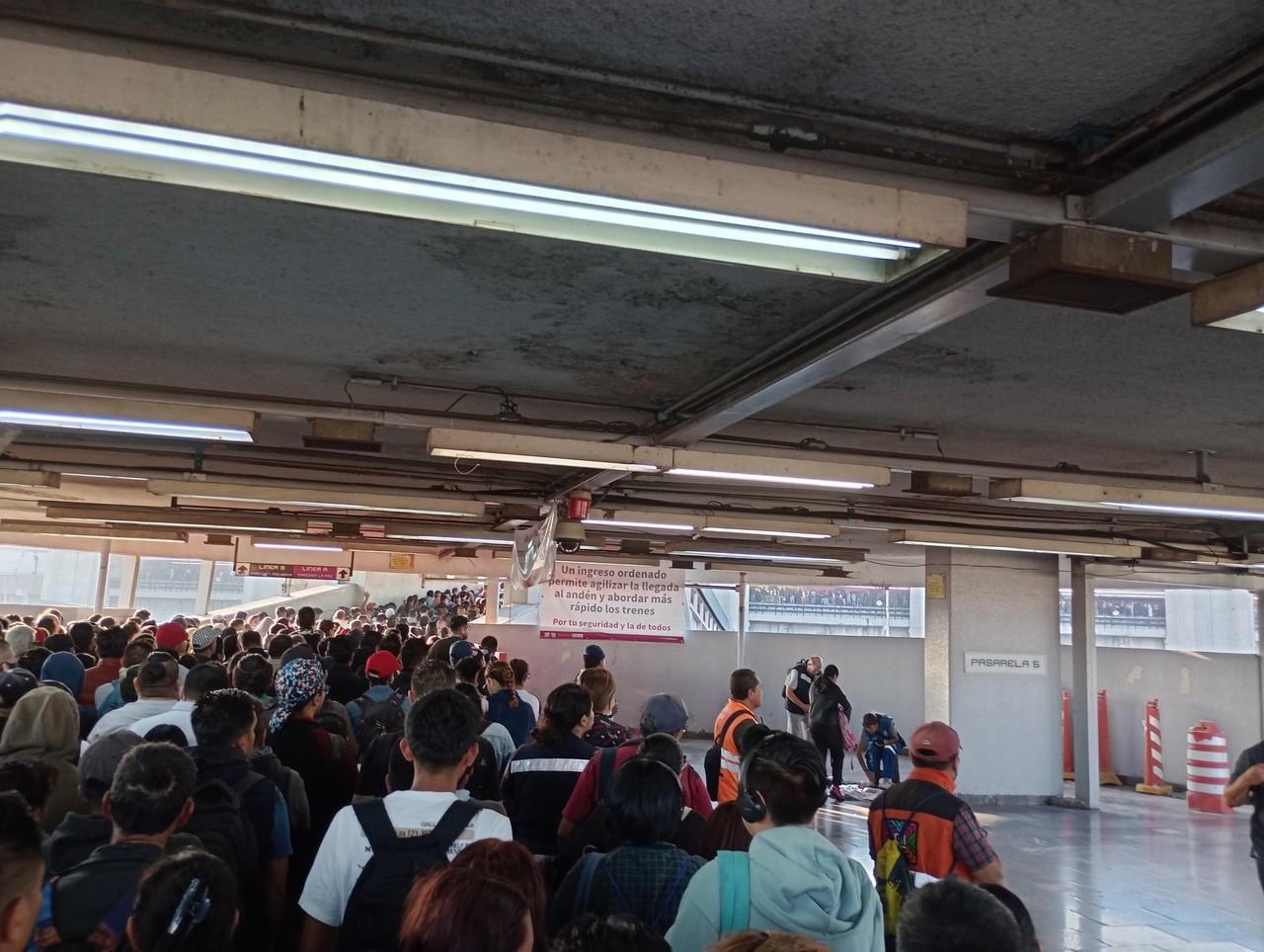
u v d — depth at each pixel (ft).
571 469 29.60
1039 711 43.21
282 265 13.15
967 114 9.31
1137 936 22.43
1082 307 10.78
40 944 6.97
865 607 127.03
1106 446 24.58
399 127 7.72
